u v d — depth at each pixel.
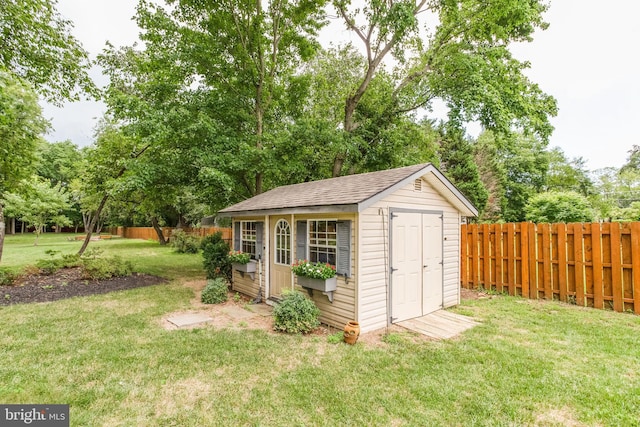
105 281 8.95
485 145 22.30
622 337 4.75
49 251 9.81
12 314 5.93
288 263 6.66
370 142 11.97
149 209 13.16
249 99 11.00
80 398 3.14
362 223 5.07
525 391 3.29
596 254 6.40
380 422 2.81
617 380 3.49
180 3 9.57
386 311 5.44
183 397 3.21
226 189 9.05
